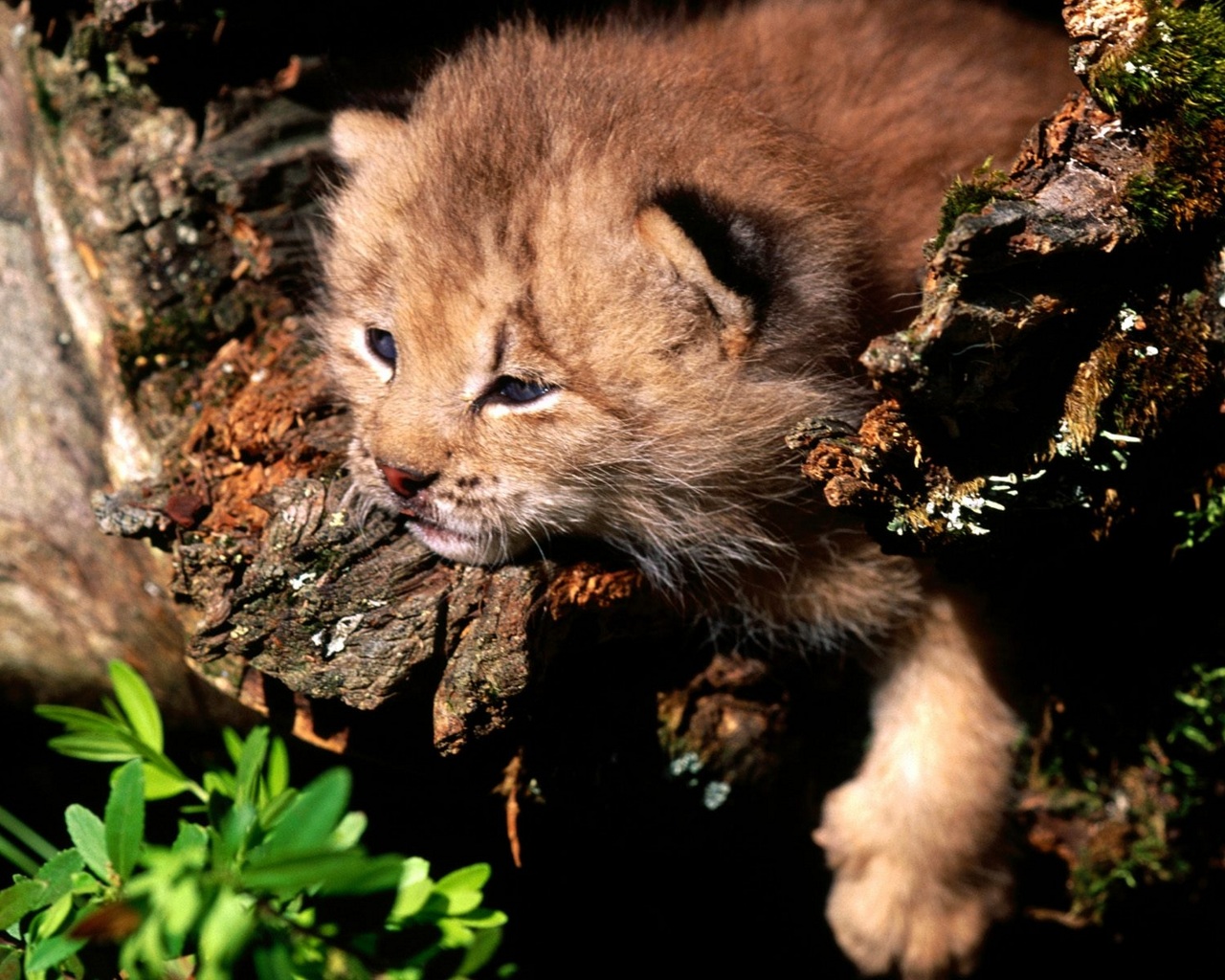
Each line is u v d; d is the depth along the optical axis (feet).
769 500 14.58
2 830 19.79
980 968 19.24
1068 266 11.19
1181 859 18.33
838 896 17.29
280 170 17.16
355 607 13.28
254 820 10.35
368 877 9.15
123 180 16.99
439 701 12.99
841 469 12.15
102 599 17.79
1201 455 13.24
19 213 17.85
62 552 17.63
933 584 15.62
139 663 18.12
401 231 13.93
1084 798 18.43
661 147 13.89
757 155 14.25
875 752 16.94
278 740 12.17
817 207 14.33
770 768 16.94
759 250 13.39
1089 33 11.89
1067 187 11.53
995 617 16.34
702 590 15.05
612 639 15.07
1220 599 16.38
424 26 18.30
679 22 17.70
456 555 13.55
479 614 13.17
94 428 17.37
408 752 14.76
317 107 17.78
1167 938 18.89
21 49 17.88
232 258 17.21
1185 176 11.42
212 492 14.69
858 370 14.80
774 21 17.54
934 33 17.83
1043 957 19.30
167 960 10.23
